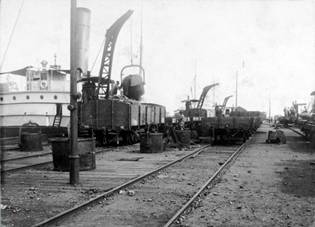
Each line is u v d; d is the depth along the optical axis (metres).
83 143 11.46
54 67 28.62
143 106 23.92
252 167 12.64
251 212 6.59
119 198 7.64
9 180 9.66
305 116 35.16
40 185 8.99
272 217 6.27
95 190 8.27
